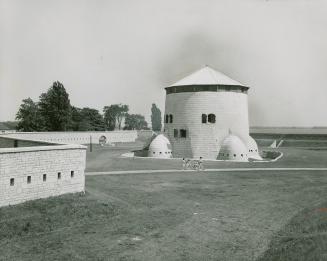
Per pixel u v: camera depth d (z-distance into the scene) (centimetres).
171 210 2648
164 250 1897
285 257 1730
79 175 2964
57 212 2433
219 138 6066
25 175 2530
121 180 3691
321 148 8488
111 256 1812
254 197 3055
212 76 6400
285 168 4684
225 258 1791
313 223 2225
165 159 5634
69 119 9369
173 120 6334
